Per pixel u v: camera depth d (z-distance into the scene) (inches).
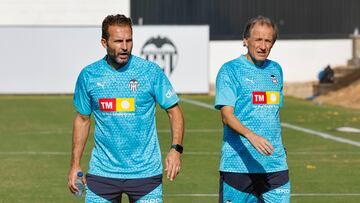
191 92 2186.3
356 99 1980.8
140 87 551.5
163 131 1460.4
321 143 1314.0
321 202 868.6
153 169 554.9
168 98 554.6
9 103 1958.7
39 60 2164.1
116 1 2632.9
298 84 2516.0
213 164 1121.4
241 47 2608.3
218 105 597.9
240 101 599.8
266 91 599.5
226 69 601.0
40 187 959.0
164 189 941.8
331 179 1005.2
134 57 557.0
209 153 1222.9
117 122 550.6
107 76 551.5
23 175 1040.8
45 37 2161.7
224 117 591.5
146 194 554.3
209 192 924.6
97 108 554.3
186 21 2610.7
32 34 2158.0
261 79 600.1
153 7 2613.2
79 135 565.9
